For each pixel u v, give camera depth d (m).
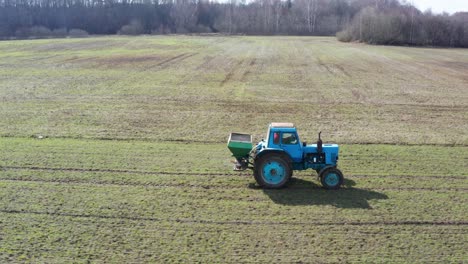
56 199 13.81
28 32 104.19
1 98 29.39
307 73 43.00
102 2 126.56
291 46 73.00
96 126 22.86
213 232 11.98
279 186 14.92
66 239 11.49
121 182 15.30
